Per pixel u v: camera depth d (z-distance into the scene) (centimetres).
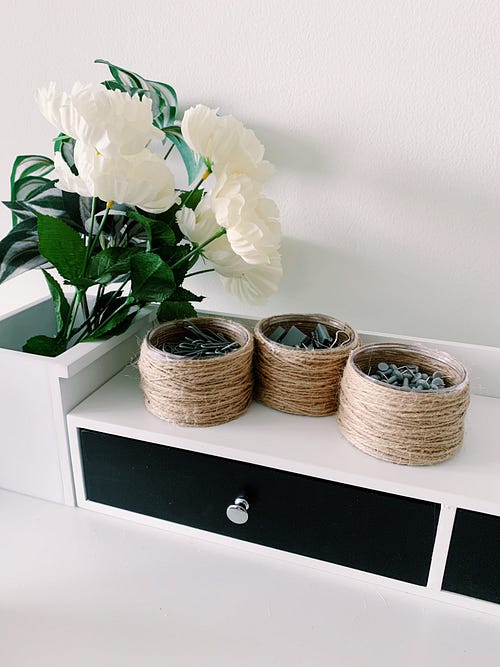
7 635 45
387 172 63
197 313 68
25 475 59
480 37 55
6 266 59
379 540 48
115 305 65
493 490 45
